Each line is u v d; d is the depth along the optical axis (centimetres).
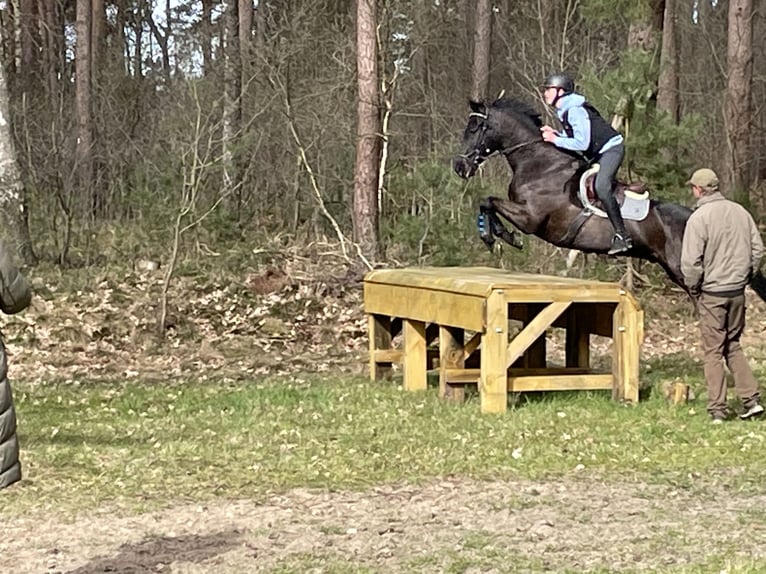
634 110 1505
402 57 2303
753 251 953
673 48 2403
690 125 1520
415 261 1788
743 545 617
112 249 2017
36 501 713
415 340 1138
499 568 579
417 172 1755
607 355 1432
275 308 1652
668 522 666
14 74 2498
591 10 1586
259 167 2450
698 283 956
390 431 927
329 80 2239
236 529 653
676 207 1071
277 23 2525
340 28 2478
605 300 1023
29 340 1418
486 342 992
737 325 965
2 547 619
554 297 998
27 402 1064
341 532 646
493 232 1105
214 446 872
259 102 2250
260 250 1991
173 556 602
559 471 795
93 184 2494
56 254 1931
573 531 647
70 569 580
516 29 2973
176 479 771
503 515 682
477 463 817
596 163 1056
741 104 2061
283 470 796
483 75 2761
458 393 1058
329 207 2275
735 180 2050
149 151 2470
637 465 812
